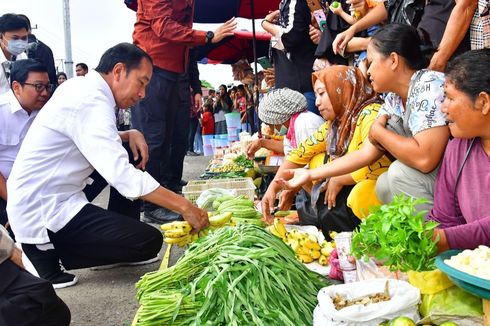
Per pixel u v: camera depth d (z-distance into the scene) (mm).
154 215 4965
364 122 3109
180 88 6020
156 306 2033
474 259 1643
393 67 2578
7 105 3852
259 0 8312
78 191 3250
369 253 1941
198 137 15320
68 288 3279
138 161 4008
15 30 4734
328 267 2955
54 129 3033
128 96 3266
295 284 2141
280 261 2168
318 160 3637
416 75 2496
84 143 2977
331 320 1770
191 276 2293
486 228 1857
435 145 2359
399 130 2666
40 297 2055
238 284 2031
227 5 8336
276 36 5199
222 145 11297
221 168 6000
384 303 1760
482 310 1723
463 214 2096
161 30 4984
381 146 2664
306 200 3752
